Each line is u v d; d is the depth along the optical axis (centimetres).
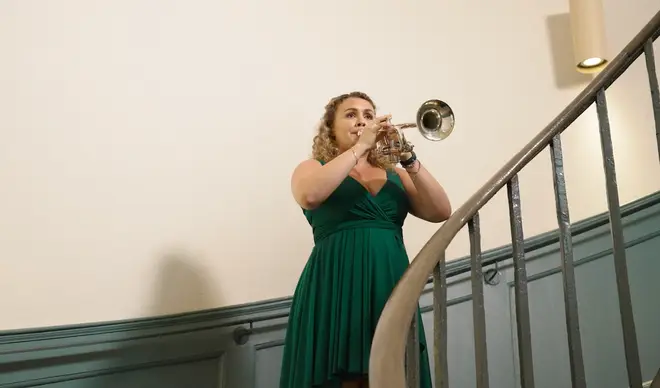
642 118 304
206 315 244
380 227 181
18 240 228
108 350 226
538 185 298
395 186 192
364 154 186
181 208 261
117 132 260
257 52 300
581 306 258
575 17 320
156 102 271
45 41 257
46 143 245
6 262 224
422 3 339
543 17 343
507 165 155
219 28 296
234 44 296
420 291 131
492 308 263
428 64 325
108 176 252
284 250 273
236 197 272
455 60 329
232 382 240
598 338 252
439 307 138
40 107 248
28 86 248
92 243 241
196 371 238
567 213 151
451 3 342
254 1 308
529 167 301
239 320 248
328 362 165
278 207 279
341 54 315
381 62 319
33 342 216
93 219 244
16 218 230
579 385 137
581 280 263
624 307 138
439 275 140
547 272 265
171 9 289
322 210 185
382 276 172
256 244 269
